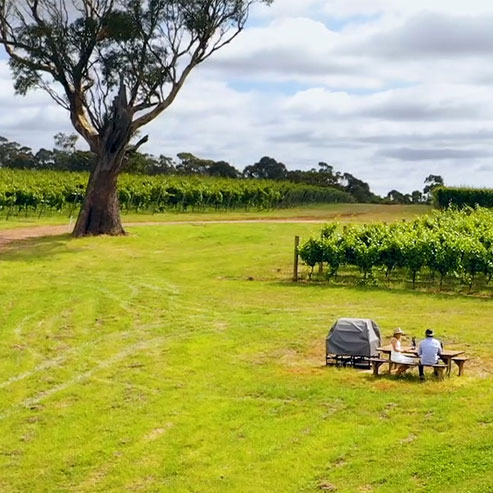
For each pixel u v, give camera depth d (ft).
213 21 155.63
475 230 112.06
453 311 86.43
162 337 76.84
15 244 143.54
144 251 138.00
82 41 153.38
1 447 50.11
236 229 172.14
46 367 67.21
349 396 55.57
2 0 151.64
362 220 214.90
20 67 155.12
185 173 423.64
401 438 46.83
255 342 73.87
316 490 41.01
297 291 100.22
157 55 154.92
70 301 92.79
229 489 42.01
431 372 61.72
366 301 92.99
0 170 272.31
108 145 156.15
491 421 48.14
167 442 49.34
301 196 313.53
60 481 45.03
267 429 50.26
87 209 157.28
